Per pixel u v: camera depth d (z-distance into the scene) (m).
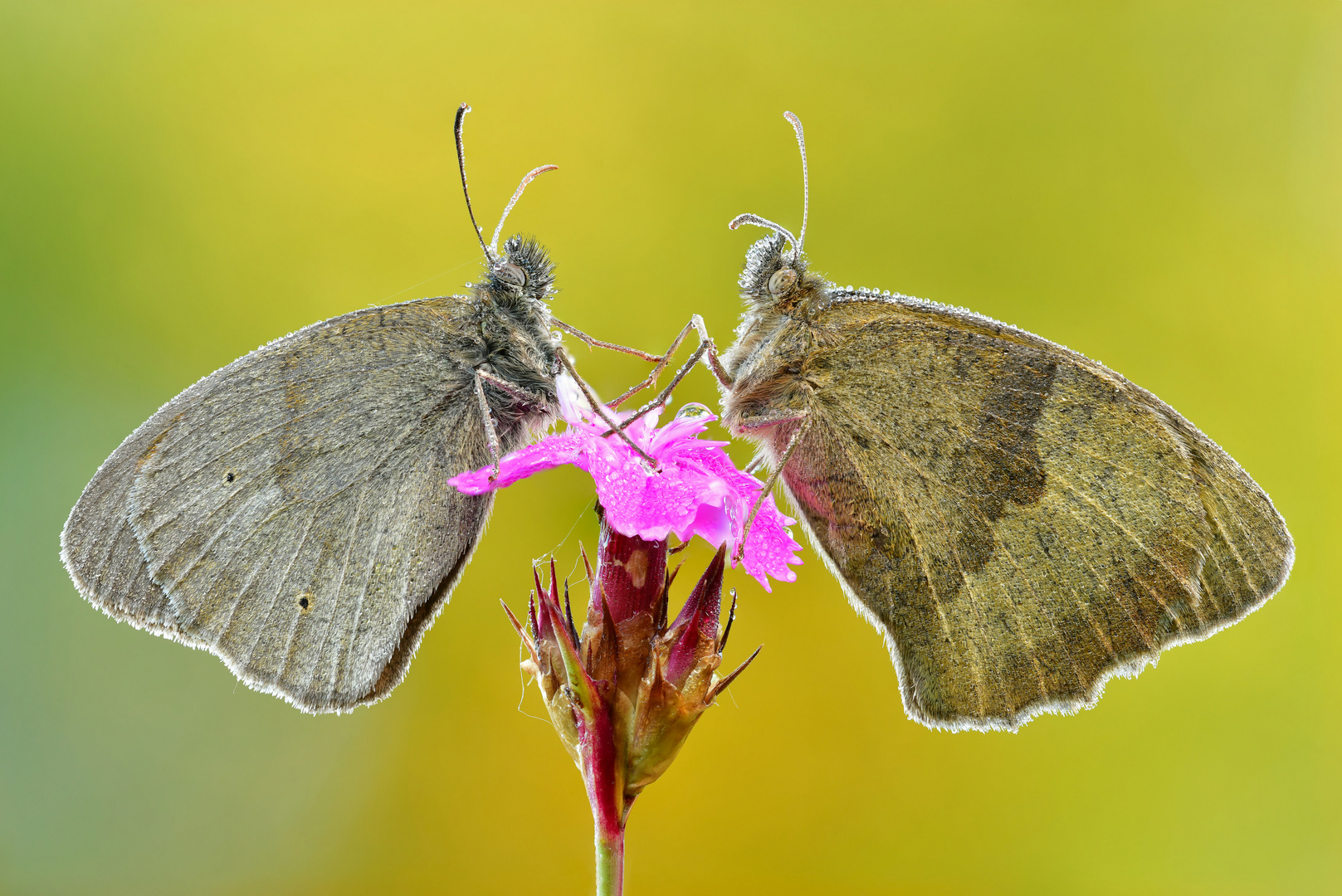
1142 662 0.30
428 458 0.30
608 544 0.30
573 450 0.30
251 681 0.30
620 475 0.30
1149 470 0.30
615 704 0.30
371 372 0.30
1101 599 0.30
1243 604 0.30
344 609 0.30
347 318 0.30
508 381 0.30
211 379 0.30
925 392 0.30
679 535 0.30
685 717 0.30
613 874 0.29
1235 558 0.30
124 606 0.30
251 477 0.30
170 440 0.30
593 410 0.30
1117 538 0.30
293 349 0.30
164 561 0.30
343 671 0.30
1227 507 0.30
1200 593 0.30
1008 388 0.30
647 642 0.30
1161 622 0.30
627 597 0.30
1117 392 0.30
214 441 0.30
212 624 0.30
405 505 0.30
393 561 0.30
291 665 0.30
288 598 0.30
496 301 0.30
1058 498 0.30
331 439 0.30
